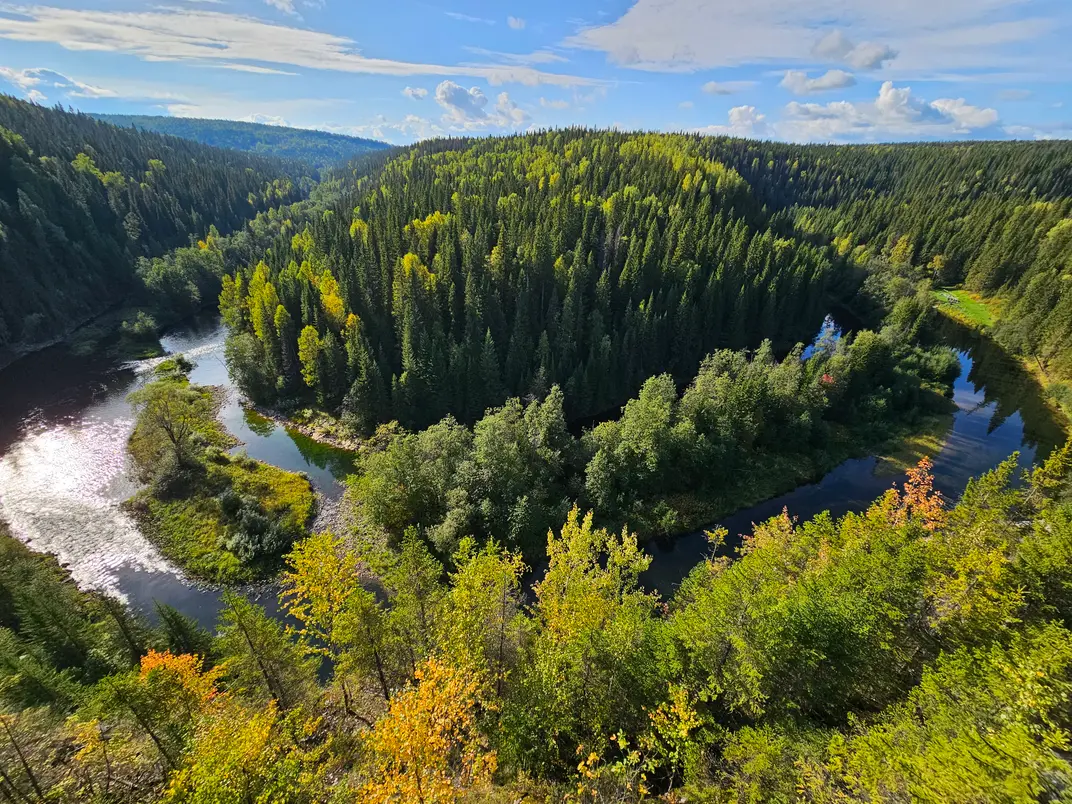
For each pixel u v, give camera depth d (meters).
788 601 25.67
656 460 63.28
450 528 54.03
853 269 152.25
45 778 24.45
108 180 168.00
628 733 28.20
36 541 58.38
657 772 26.91
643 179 157.50
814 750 21.94
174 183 195.75
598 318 97.00
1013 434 86.44
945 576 30.06
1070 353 100.50
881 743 19.97
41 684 30.25
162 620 37.81
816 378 82.12
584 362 98.88
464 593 29.67
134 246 152.25
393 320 98.88
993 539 34.31
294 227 194.12
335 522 64.06
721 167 178.25
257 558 56.47
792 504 68.88
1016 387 102.06
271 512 63.88
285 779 20.81
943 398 94.31
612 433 67.50
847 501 70.00
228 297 112.69
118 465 73.00
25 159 143.50
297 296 102.81
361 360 84.50
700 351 110.12
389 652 33.31
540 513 58.25
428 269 107.25
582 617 30.17
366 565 54.91
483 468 59.16
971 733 18.30
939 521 40.66
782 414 78.94
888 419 87.75
